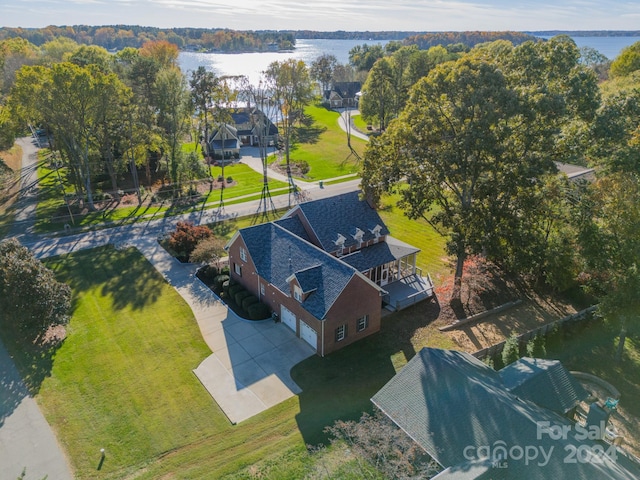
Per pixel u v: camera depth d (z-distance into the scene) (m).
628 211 26.70
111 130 57.94
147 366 27.16
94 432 22.36
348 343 29.31
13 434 22.22
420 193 32.19
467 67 29.09
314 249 31.03
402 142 33.38
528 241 30.56
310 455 20.73
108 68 81.38
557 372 22.06
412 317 32.44
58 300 29.81
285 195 59.59
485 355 27.33
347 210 37.03
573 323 31.42
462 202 32.88
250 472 20.02
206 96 65.19
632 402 24.77
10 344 29.22
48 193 58.91
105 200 56.56
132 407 23.95
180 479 19.77
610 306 26.09
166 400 24.44
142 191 59.12
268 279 31.48
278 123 105.31
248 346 29.09
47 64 83.75
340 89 130.50
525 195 30.69
